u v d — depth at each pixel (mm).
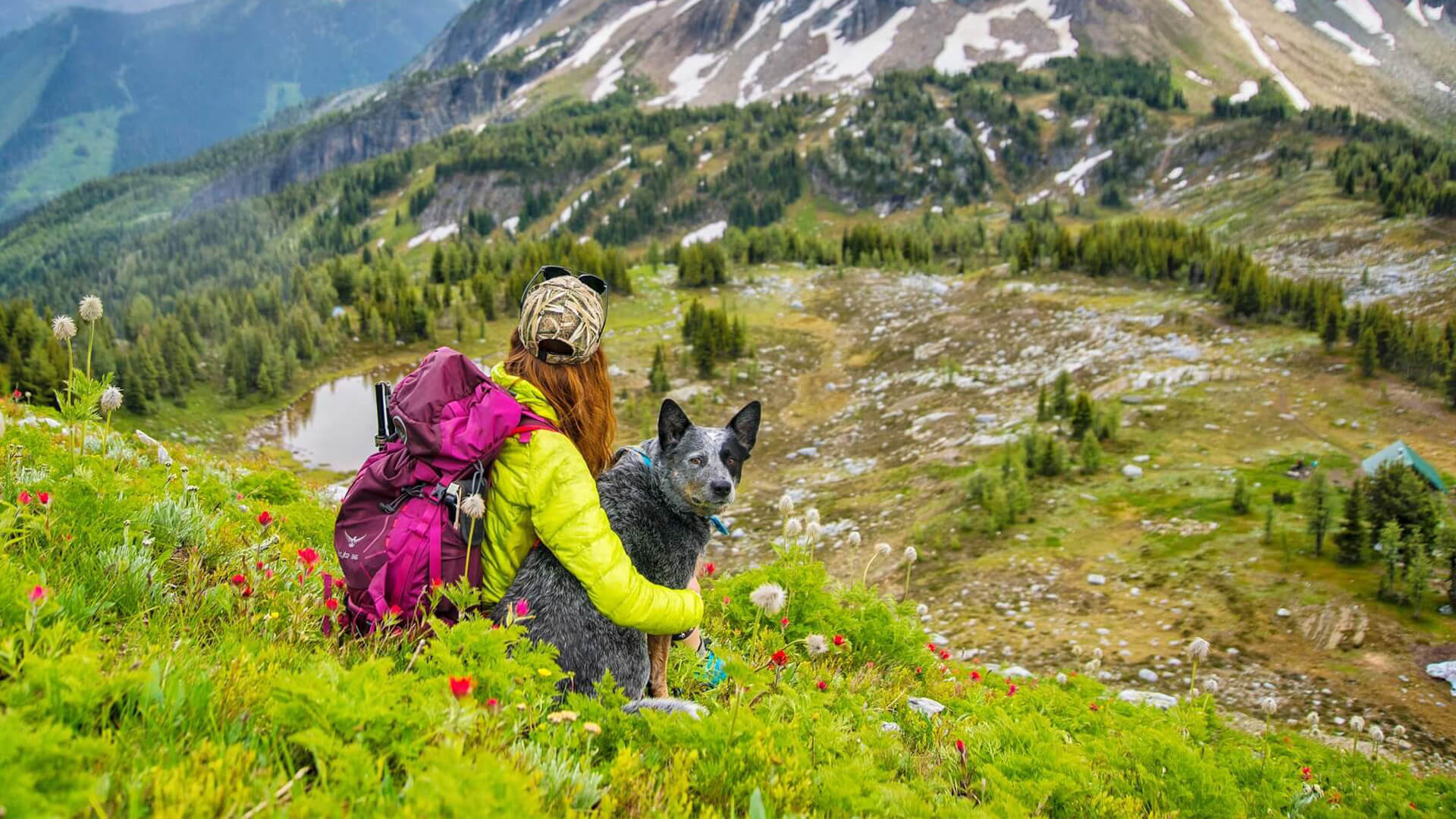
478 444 3498
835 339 67000
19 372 54719
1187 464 34312
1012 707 7258
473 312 83500
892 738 4602
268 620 3861
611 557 3506
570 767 2758
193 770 2115
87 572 3670
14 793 1605
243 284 198125
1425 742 18875
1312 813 6637
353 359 72688
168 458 8570
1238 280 53844
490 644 3074
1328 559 26312
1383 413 37062
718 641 6680
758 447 47406
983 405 45531
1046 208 159500
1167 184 163250
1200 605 24844
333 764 2221
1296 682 21359
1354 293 65375
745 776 3057
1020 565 28656
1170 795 5016
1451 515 28328
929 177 186125
